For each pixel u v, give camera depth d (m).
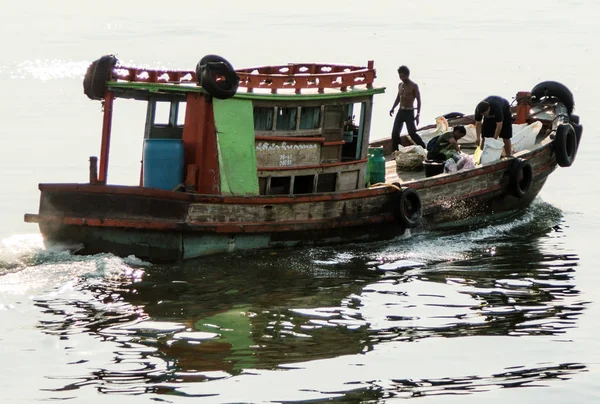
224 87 35.19
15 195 46.88
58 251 36.00
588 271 36.62
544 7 158.00
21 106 72.56
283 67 40.84
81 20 133.75
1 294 32.34
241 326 30.47
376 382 26.92
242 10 153.50
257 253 36.59
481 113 44.12
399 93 48.53
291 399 25.80
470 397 26.25
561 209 46.59
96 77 35.53
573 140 48.59
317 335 30.05
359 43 112.81
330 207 37.75
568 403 26.05
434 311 32.28
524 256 38.53
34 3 154.12
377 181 41.47
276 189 37.66
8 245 36.97
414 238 40.62
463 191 42.16
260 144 36.38
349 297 33.28
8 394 25.84
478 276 35.88
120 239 35.19
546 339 30.16
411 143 49.75
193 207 34.50
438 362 28.38
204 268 35.19
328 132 38.41
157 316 31.05
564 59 100.19
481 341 29.91
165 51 103.25
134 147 59.38
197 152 35.69
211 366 27.67
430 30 128.00
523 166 44.16
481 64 96.44
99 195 35.09
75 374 27.08
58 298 32.16
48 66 91.94
